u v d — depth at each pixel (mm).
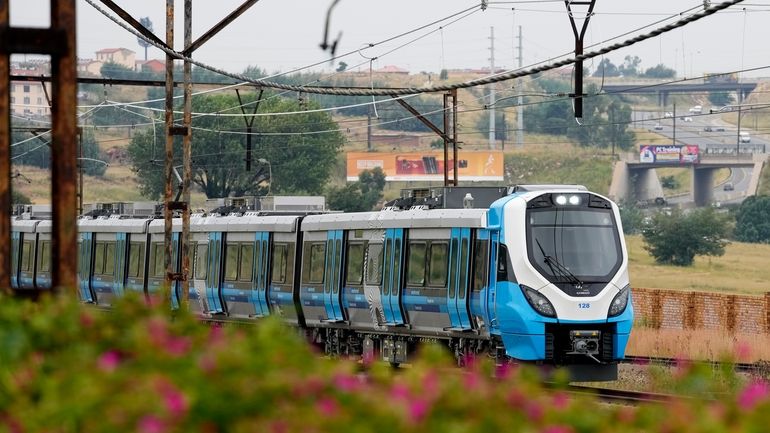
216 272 75188
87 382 14070
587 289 49656
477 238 52750
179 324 18703
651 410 14641
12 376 16016
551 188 52312
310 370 15125
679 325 87062
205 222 77062
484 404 14039
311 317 66500
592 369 50031
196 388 13734
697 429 13594
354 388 14305
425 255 56219
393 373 16516
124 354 16500
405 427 13172
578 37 55250
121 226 86812
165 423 12805
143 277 83562
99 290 89562
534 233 50094
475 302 52344
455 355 55375
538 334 49000
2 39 22266
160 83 71750
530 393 14695
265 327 16438
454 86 50312
